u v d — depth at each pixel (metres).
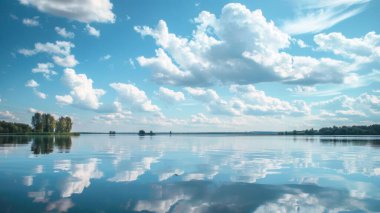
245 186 18.09
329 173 23.06
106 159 32.78
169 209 13.32
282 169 25.23
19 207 13.27
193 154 40.91
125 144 73.25
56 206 13.47
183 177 21.03
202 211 13.12
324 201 14.77
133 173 22.64
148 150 49.41
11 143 69.56
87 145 65.25
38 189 16.83
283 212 13.12
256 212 13.07
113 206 13.58
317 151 47.69
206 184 18.59
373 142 88.56
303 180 20.17
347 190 17.11
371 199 15.17
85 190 16.66
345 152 45.03
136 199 14.83
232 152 45.19
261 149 53.62
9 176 21.00
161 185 18.19
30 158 33.53
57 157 34.94
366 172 23.66
